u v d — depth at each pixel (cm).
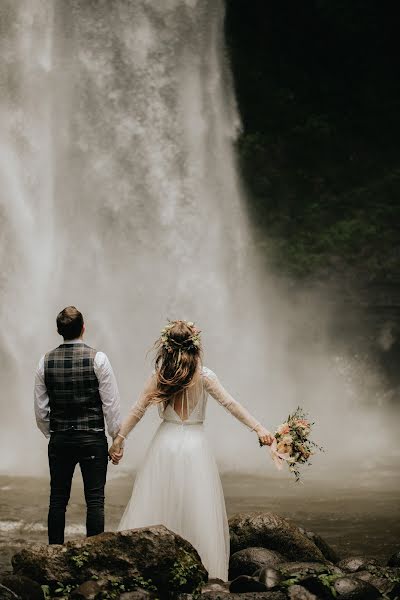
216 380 474
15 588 402
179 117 1833
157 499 461
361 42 2539
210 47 1883
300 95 2502
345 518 734
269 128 2417
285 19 2509
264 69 2492
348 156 2411
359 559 493
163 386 464
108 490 887
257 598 413
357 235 2150
